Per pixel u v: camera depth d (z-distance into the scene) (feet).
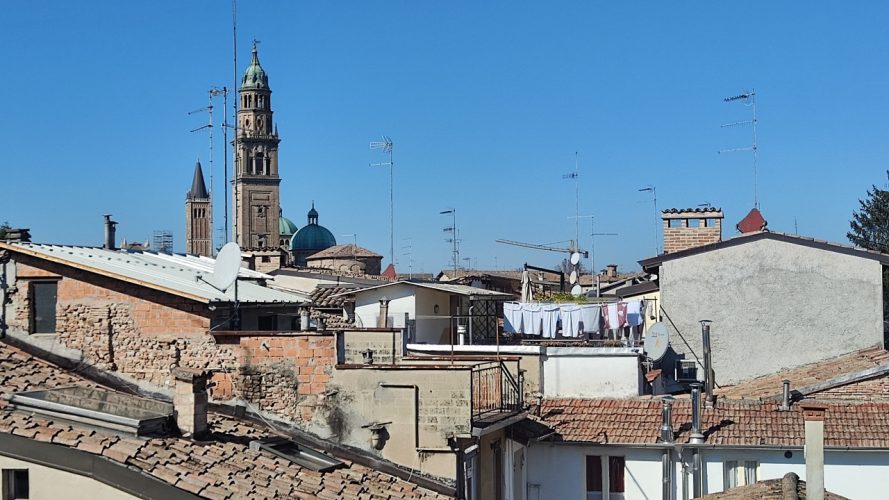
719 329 137.80
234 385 85.92
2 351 86.17
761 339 136.77
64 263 90.89
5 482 64.34
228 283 92.63
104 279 90.43
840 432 102.32
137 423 68.13
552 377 113.50
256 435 79.25
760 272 137.69
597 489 105.60
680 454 103.24
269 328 102.17
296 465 75.25
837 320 135.74
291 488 69.67
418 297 141.08
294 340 85.30
